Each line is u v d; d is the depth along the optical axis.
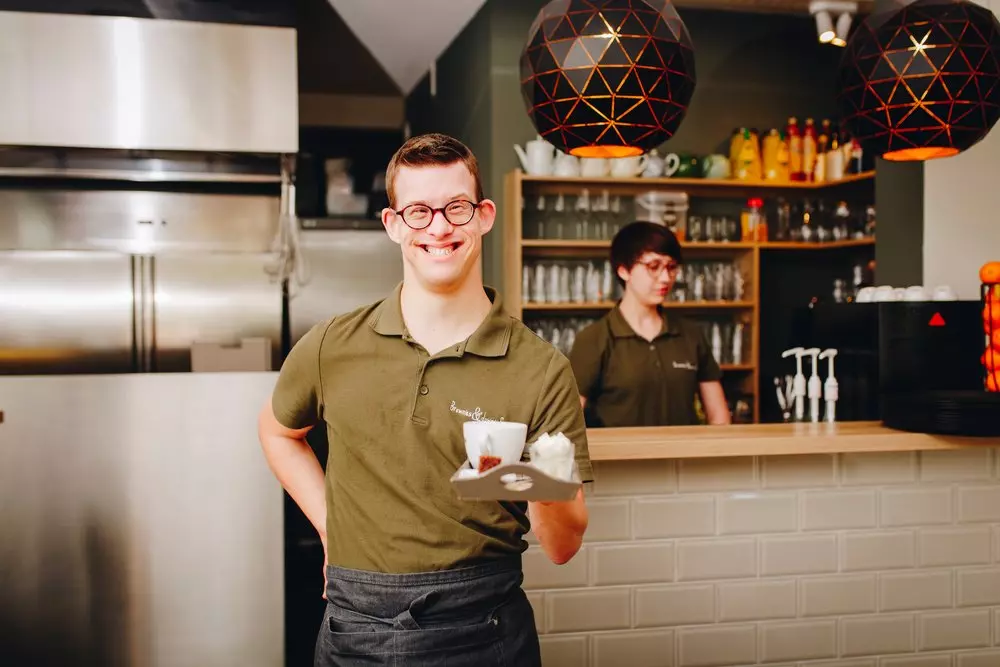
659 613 2.50
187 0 4.10
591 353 3.20
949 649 2.65
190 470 3.08
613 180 4.36
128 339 3.83
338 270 4.14
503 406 1.49
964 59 2.05
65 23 3.73
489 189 4.53
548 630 2.46
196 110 3.85
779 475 2.55
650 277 3.11
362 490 1.50
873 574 2.61
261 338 3.74
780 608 2.55
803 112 4.89
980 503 2.67
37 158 4.09
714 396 3.36
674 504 2.50
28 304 3.72
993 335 2.58
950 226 3.42
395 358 1.50
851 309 2.81
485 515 1.49
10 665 3.00
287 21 4.20
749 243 4.57
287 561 3.74
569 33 2.00
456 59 5.14
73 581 3.02
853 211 4.57
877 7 2.18
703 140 4.76
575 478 1.31
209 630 3.09
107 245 4.38
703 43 4.75
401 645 1.44
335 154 6.42
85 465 3.02
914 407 2.44
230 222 4.50
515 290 4.27
